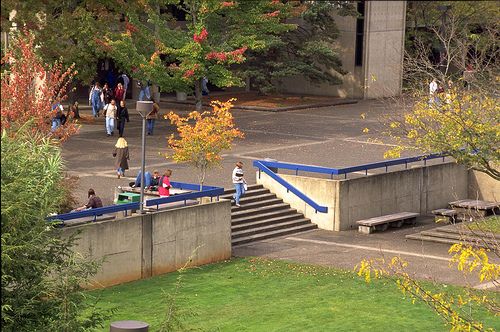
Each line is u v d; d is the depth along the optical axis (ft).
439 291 139.95
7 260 87.40
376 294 146.10
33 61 159.94
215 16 247.70
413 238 181.88
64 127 169.58
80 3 239.91
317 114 281.33
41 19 231.71
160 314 134.31
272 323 132.57
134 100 295.07
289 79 322.75
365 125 261.65
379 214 196.34
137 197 166.30
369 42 313.94
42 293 91.71
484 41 266.77
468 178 217.97
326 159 215.51
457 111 166.30
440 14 323.37
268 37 259.80
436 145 167.63
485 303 117.91
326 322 133.39
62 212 154.30
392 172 199.00
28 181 91.56
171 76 251.60
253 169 204.54
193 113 174.19
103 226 147.02
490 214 205.87
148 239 153.58
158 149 221.05
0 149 88.99
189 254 159.94
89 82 235.40
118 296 143.02
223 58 241.35
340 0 304.30
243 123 261.03
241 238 175.94
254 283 151.64
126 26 239.30
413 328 130.93
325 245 176.35
